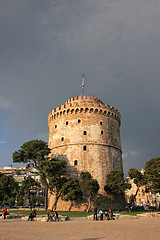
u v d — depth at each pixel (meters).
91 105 54.69
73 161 49.62
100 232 16.80
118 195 49.12
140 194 94.12
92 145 51.12
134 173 44.91
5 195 66.19
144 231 17.31
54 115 58.16
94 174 48.53
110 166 51.41
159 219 30.56
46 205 44.00
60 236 14.77
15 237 14.16
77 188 41.50
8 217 29.67
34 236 14.70
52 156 53.81
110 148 53.38
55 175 42.28
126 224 23.08
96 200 45.94
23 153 45.72
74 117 53.97
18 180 95.75
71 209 45.38
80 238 13.85
